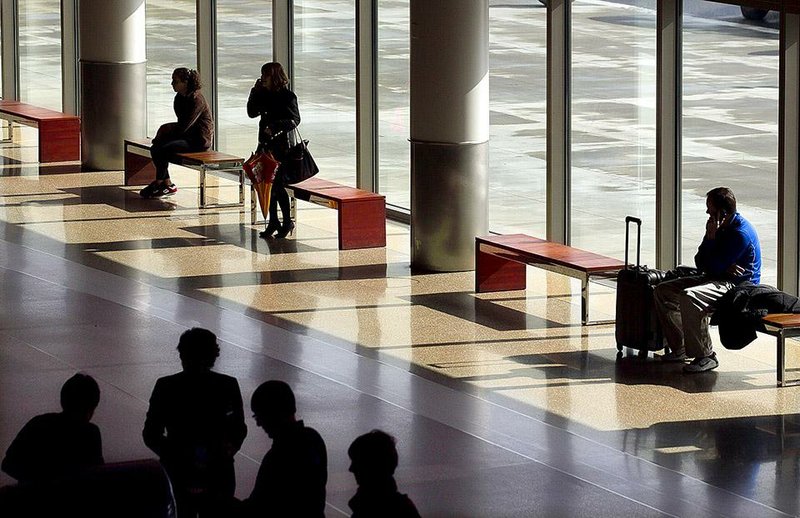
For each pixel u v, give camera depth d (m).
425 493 10.29
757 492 10.45
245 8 23.11
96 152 24.38
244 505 7.82
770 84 14.89
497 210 19.06
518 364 13.76
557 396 12.76
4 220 20.34
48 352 13.98
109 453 10.98
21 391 12.68
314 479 7.70
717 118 15.58
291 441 7.74
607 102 17.05
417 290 16.70
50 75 28.45
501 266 16.72
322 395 12.67
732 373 13.52
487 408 12.38
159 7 25.12
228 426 8.77
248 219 20.70
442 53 17.00
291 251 18.69
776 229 14.98
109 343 14.32
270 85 19.05
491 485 10.48
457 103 17.12
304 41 22.09
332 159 21.88
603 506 10.08
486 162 17.50
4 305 15.78
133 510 7.45
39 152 25.25
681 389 12.99
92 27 23.86
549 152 17.73
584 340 14.65
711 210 13.51
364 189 20.84
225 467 8.75
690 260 16.23
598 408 12.42
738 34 15.16
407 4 19.64
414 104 17.34
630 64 16.69
